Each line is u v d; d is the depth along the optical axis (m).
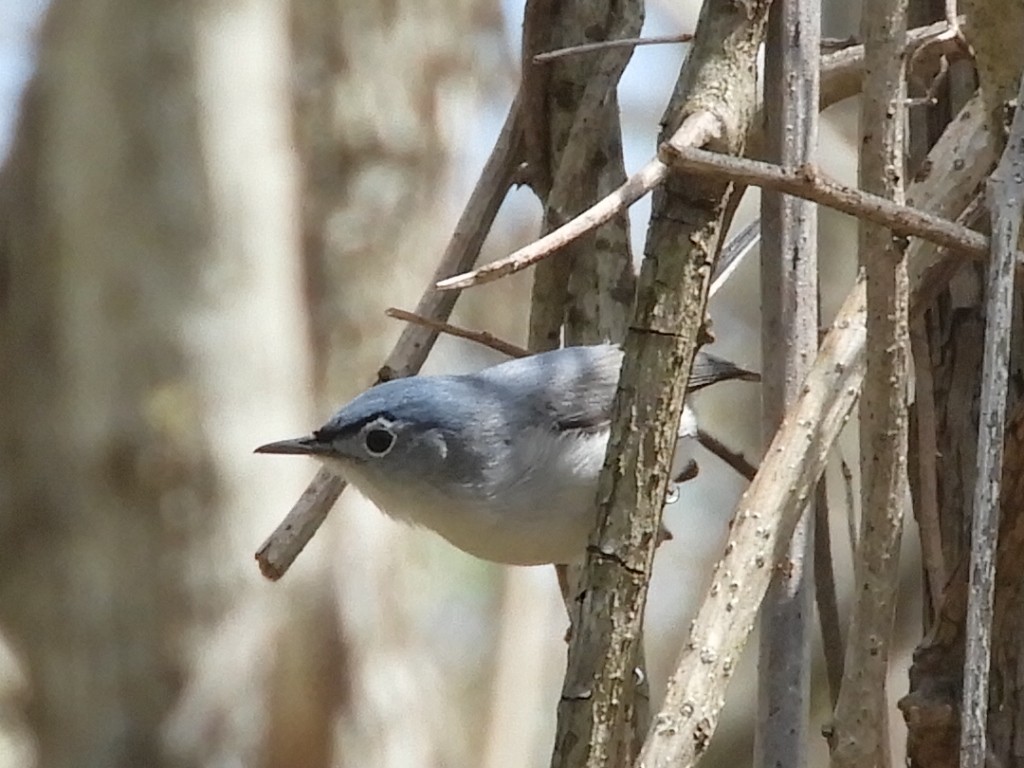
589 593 4.30
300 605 11.29
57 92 11.86
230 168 11.51
